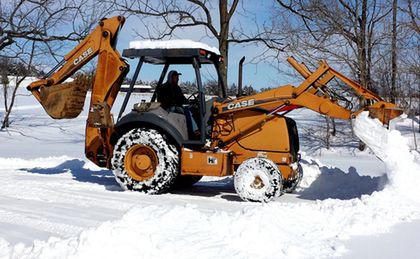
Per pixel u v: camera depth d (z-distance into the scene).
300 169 8.14
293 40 14.73
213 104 7.69
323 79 7.34
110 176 9.60
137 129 7.64
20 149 16.08
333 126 16.89
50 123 24.91
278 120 7.38
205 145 7.51
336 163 12.29
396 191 6.36
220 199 7.30
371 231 5.21
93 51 8.30
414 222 5.61
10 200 6.73
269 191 6.91
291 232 5.00
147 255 3.96
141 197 7.18
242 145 7.55
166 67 7.93
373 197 6.19
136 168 7.65
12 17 17.02
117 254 3.90
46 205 6.42
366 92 7.04
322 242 4.77
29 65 20.91
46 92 8.49
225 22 15.61
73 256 3.80
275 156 7.37
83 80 8.52
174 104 7.75
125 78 8.42
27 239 4.79
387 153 6.59
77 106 8.55
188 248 4.17
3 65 22.64
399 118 6.86
